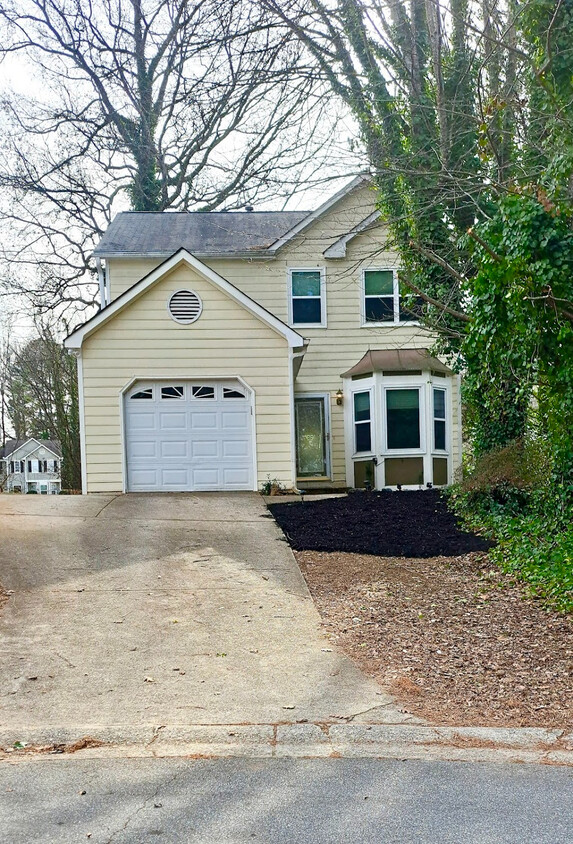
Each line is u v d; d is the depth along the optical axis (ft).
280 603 24.95
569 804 12.05
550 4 27.25
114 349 48.67
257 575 28.35
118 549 31.30
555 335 26.76
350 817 11.54
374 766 13.55
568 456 31.94
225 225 64.08
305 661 19.49
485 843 10.77
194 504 43.14
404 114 37.40
